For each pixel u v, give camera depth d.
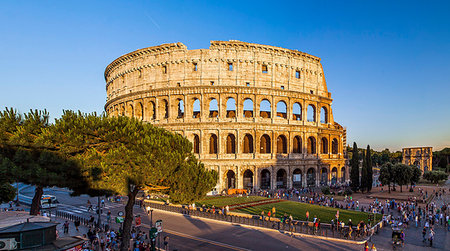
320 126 103.88
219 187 87.56
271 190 91.44
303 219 54.47
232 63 93.88
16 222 25.94
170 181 34.53
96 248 38.75
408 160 170.25
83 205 72.38
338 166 110.31
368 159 98.38
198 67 92.69
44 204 66.25
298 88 100.50
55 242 26.55
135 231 43.91
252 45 93.25
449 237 47.44
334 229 48.84
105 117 33.56
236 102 91.06
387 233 48.91
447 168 197.75
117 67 109.75
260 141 95.00
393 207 69.81
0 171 27.50
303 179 98.44
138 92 96.62
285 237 44.81
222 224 52.12
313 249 39.53
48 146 29.73
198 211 61.00
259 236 45.09
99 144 32.09
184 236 44.72
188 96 91.56
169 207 65.94
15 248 24.09
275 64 96.62
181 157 35.91
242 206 64.56
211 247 39.69
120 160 30.80
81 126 30.91
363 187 97.81
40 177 28.19
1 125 31.28
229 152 95.50
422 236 47.84
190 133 90.25
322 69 108.12
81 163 29.73
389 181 98.94
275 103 94.81
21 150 29.28
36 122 32.22
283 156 94.69
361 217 57.47
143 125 37.06
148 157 31.20
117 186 30.56
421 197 87.75
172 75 94.19
